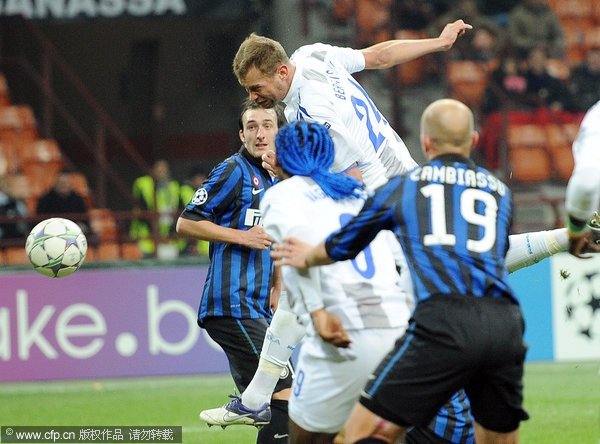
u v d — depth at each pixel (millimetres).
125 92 67750
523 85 61062
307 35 61750
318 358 18000
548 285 45844
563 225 51281
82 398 39562
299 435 18578
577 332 45875
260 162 24391
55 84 67188
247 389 23188
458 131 17703
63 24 65188
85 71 67125
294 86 22719
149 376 44938
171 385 42594
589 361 46094
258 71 22453
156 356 45062
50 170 60438
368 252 18469
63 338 44812
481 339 16609
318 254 17297
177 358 45125
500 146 58812
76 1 60656
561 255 45906
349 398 17953
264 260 24297
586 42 66750
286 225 18047
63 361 44719
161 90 67000
